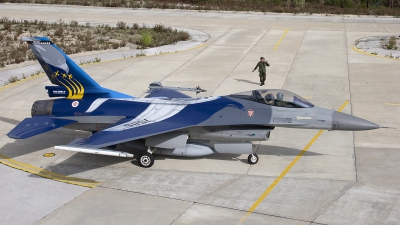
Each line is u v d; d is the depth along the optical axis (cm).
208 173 1382
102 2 5434
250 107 1444
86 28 3950
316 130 1741
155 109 1521
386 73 2509
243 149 1423
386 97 2080
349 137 1652
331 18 4584
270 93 1462
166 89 1847
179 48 3259
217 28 4019
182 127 1370
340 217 1100
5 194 1250
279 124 1419
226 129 1448
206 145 1476
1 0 5447
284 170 1389
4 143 1638
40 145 1628
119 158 1515
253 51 3114
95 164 1462
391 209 1134
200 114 1455
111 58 2973
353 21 4388
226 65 2742
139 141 1473
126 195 1243
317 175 1345
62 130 1794
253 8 5247
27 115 1914
